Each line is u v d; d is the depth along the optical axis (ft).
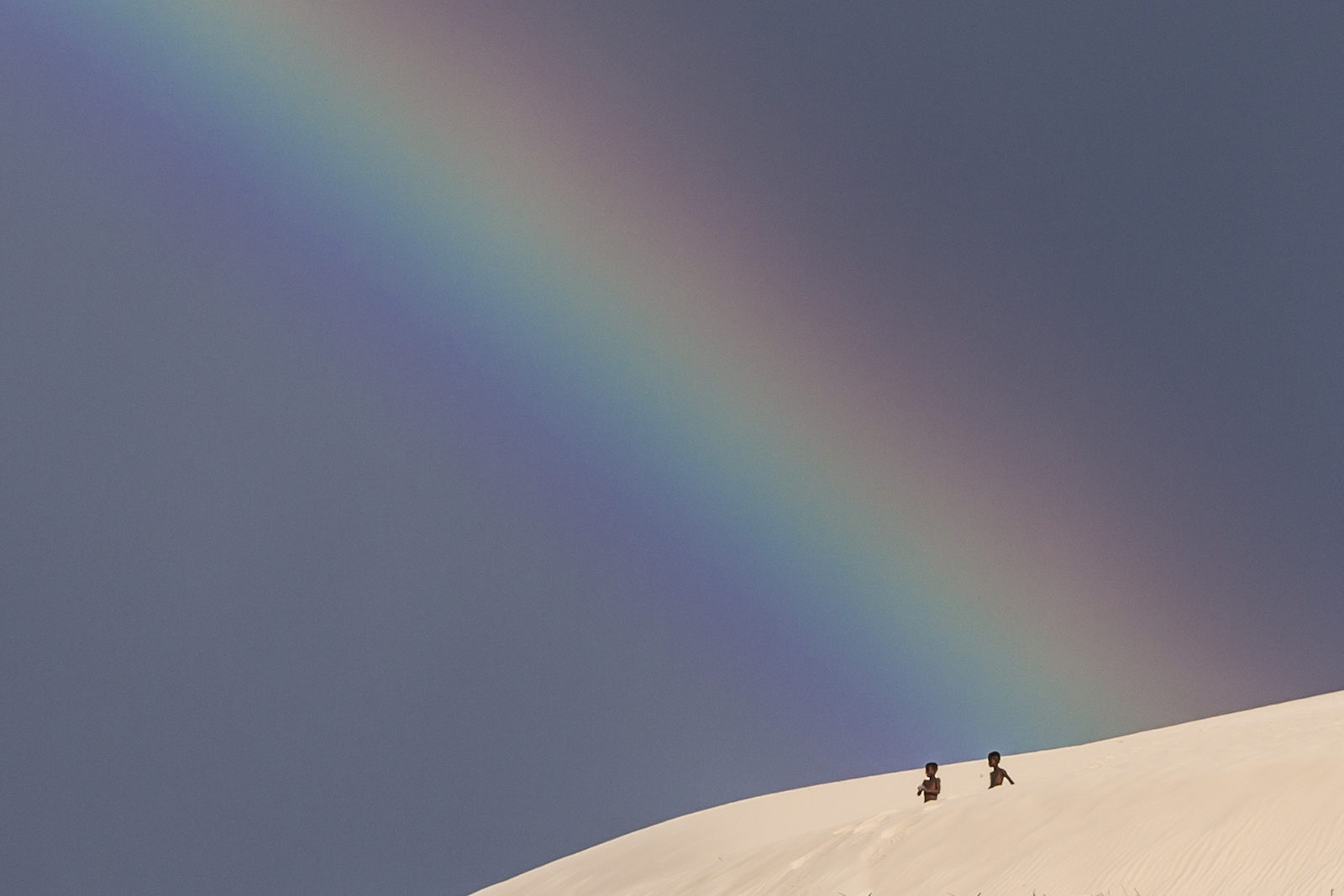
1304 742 79.25
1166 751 102.99
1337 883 58.03
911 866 76.74
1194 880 63.00
